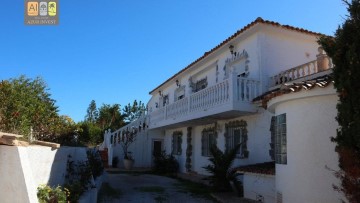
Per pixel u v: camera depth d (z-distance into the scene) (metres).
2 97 7.14
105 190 12.57
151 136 25.12
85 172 8.80
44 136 9.05
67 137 10.64
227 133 15.84
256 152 13.44
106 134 25.02
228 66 16.36
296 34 14.51
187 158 20.44
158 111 22.41
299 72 12.42
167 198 11.23
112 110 40.16
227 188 12.48
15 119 7.07
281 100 8.24
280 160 8.41
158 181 16.09
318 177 7.12
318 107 7.30
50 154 6.52
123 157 24.25
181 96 22.77
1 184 4.57
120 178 17.11
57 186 6.46
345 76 5.30
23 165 4.70
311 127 7.38
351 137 5.16
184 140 21.36
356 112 5.10
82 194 7.79
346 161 5.20
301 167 7.49
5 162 4.64
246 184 11.19
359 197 5.14
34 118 8.18
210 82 18.45
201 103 15.75
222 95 13.84
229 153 12.59
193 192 12.56
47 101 9.70
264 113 13.10
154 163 22.06
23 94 7.99
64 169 7.93
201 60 18.42
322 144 7.13
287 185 7.91
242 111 13.23
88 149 12.01
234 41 15.48
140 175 18.98
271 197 9.80
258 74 13.84
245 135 14.31
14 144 4.68
